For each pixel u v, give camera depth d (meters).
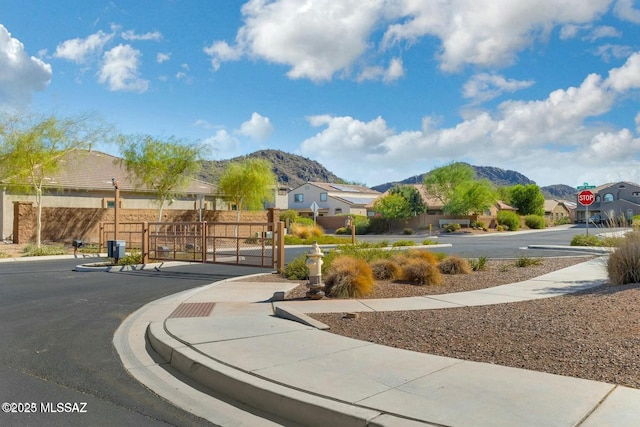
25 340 7.95
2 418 4.90
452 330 7.72
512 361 6.16
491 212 67.19
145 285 14.10
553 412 4.57
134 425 4.80
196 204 38.25
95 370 6.49
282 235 16.20
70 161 29.55
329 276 11.63
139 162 31.17
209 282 14.68
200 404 5.40
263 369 5.96
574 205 109.94
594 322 7.60
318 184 77.75
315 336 7.61
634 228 12.70
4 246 26.11
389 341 7.27
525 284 12.52
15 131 24.55
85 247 27.41
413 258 15.45
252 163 38.75
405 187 62.62
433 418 4.48
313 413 4.82
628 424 4.31
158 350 7.40
